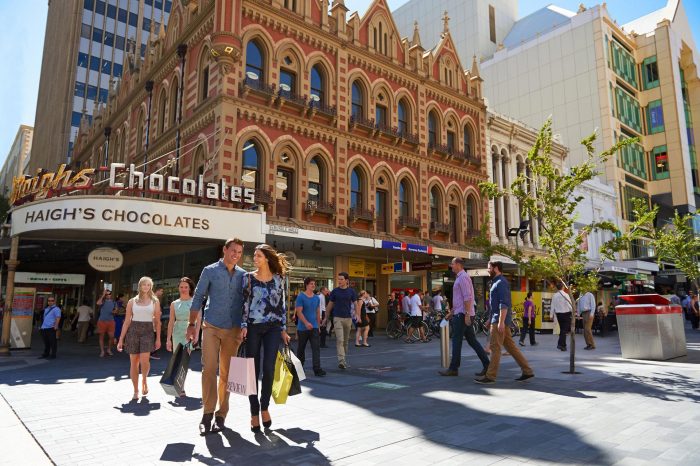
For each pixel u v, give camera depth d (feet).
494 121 95.20
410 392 23.15
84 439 15.71
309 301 30.27
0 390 25.31
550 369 30.71
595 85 142.00
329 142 66.74
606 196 130.00
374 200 71.15
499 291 25.93
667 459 12.92
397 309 66.18
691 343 52.90
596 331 71.61
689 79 174.50
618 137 142.82
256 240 50.29
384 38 78.18
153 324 23.73
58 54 192.65
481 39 171.12
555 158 109.19
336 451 14.08
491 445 14.40
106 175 96.78
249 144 58.59
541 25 165.58
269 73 61.16
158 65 76.54
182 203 47.24
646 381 25.55
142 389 23.47
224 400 17.07
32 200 52.03
